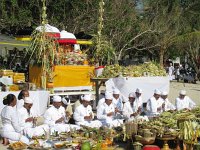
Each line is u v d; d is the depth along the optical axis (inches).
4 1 1014.4
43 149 377.1
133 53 1608.0
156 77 631.8
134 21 1365.7
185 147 386.3
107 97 501.0
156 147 363.9
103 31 1197.1
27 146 393.1
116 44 1280.8
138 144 370.9
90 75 653.3
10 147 393.1
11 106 418.0
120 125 464.4
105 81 622.5
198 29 1886.1
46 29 613.3
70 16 1123.3
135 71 635.5
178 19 1628.9
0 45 905.5
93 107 628.4
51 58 607.8
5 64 895.7
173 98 887.7
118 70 631.2
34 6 1055.6
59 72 617.0
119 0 1275.8
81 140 396.5
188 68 1745.8
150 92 624.4
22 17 1018.1
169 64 1722.4
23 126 435.5
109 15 1218.6
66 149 373.1
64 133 429.7
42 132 432.8
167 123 399.2
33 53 607.5
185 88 1156.5
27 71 693.9
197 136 387.2
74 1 1111.0
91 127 456.8
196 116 421.7
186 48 1659.7
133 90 602.9
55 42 638.5
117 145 407.8
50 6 1080.8
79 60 657.0
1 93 515.2
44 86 597.0
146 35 1412.4
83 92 639.1
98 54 738.2
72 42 693.9
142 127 394.3
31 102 442.3
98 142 382.6
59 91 619.8
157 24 1445.6
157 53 1653.5
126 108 516.7
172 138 378.9
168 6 1658.5
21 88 551.8
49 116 457.4
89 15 1137.4
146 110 545.0
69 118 493.4
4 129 414.6
